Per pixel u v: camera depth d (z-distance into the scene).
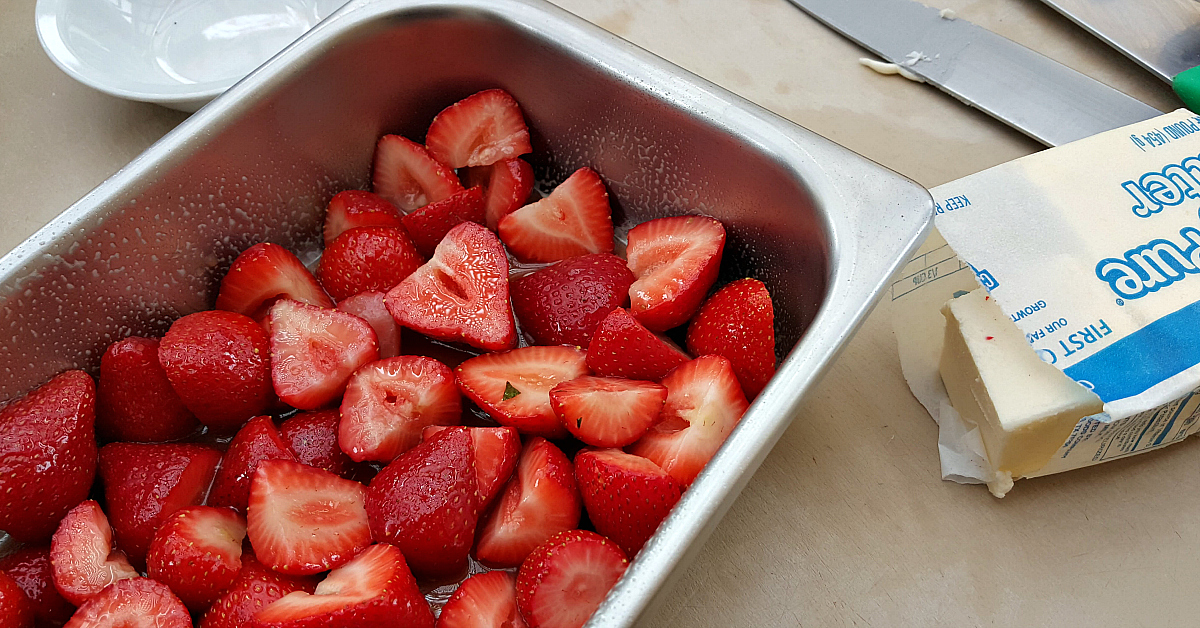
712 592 0.45
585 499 0.44
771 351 0.46
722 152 0.47
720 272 0.51
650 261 0.50
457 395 0.47
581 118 0.51
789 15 0.60
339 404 0.48
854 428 0.48
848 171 0.45
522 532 0.44
